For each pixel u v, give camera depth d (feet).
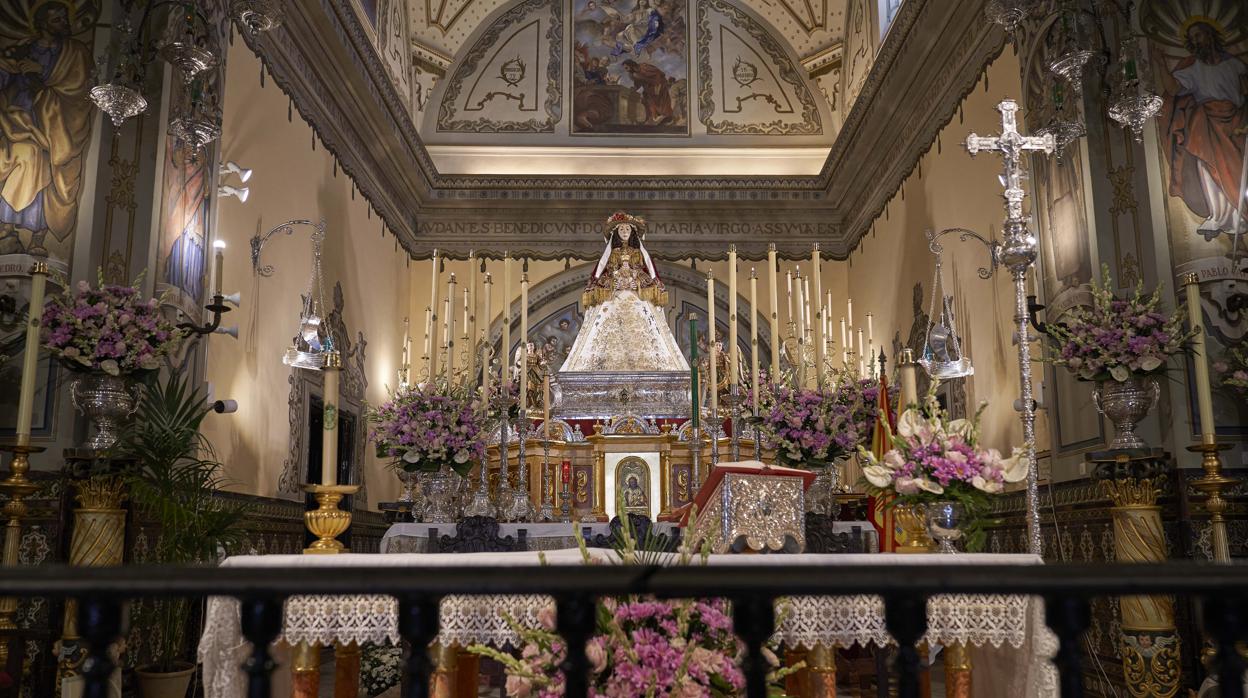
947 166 30.78
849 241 43.09
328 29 28.91
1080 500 20.95
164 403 18.39
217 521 18.52
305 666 12.36
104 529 16.26
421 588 4.12
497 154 44.80
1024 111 24.21
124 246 19.69
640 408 26.76
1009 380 25.61
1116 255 20.43
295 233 28.63
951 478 12.71
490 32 45.96
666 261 43.83
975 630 11.51
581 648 4.36
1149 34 21.15
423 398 20.77
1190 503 18.33
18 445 15.24
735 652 9.17
